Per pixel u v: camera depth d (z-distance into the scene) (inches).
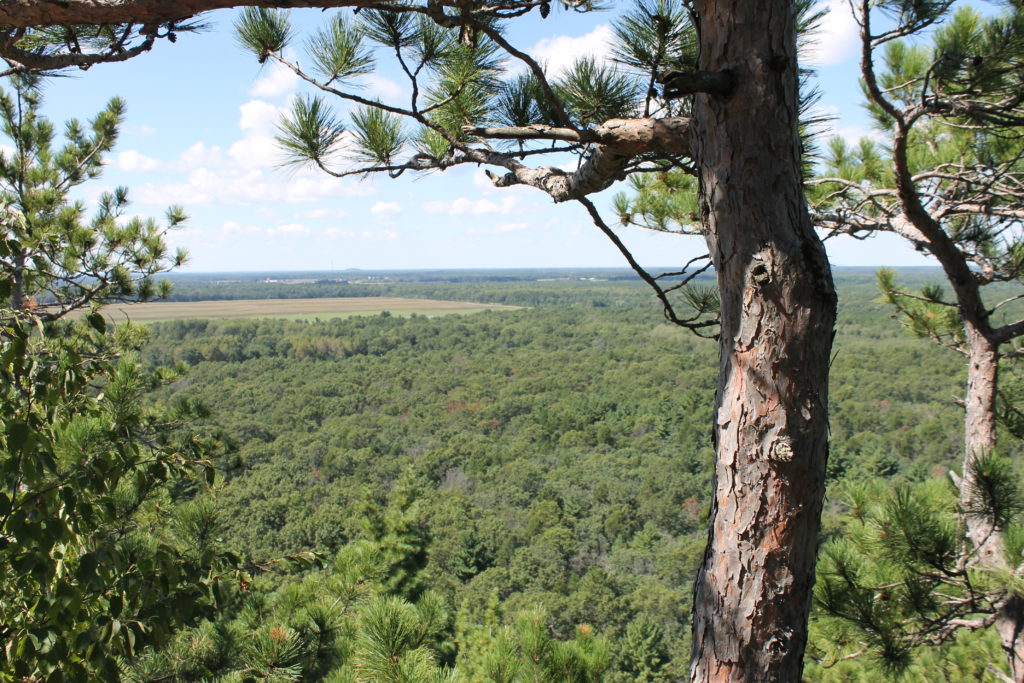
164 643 76.0
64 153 216.8
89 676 66.3
